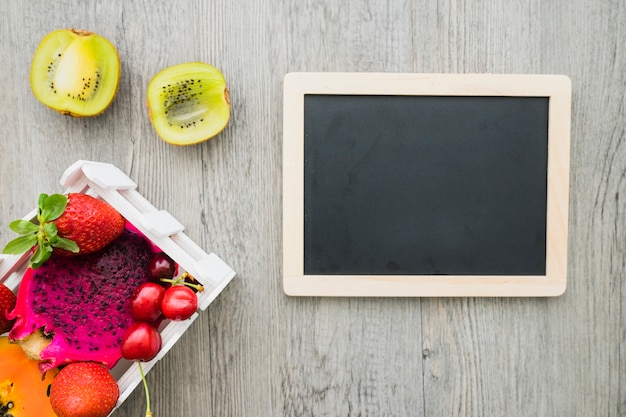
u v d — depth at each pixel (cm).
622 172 88
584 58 88
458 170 85
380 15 87
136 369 77
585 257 89
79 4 86
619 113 88
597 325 89
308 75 83
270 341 89
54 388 72
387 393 89
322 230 85
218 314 89
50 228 67
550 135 84
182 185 88
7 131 87
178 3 87
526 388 90
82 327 72
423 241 85
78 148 87
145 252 77
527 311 89
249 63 87
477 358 89
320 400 89
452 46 87
